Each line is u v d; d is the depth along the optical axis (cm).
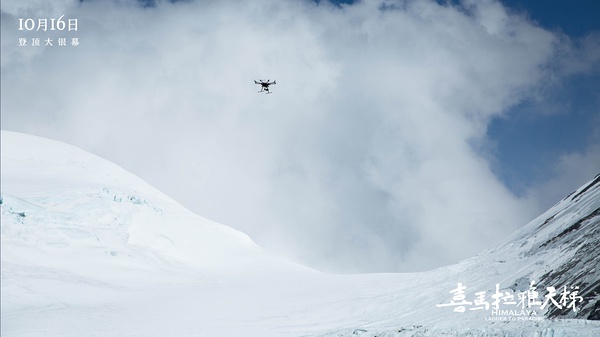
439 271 5275
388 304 4616
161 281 7662
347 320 4469
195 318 5097
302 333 4241
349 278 7056
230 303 5691
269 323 4712
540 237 4316
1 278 6406
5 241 7450
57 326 4953
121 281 7375
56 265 7356
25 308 5750
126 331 4728
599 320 2675
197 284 7500
